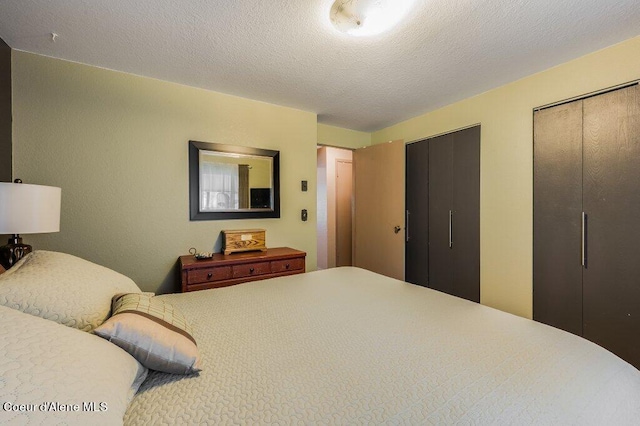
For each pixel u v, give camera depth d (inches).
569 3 57.9
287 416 26.5
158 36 69.5
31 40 71.3
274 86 99.3
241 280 95.1
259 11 60.2
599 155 77.3
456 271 118.0
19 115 76.2
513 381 31.8
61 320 32.6
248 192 111.5
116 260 88.7
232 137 107.7
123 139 89.0
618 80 73.5
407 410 27.3
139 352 31.7
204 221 103.0
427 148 130.0
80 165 83.4
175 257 98.0
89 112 84.3
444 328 46.3
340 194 203.2
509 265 99.3
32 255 42.0
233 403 28.3
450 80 95.1
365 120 140.7
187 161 99.4
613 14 61.5
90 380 23.7
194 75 90.8
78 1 56.9
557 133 85.8
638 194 70.9
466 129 112.6
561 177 85.3
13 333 23.4
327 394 29.7
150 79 92.5
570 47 75.1
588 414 27.8
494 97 102.4
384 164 144.9
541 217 90.3
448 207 121.0
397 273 137.9
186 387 31.1
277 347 40.3
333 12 59.2
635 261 71.6
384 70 87.4
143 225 92.5
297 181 123.8
